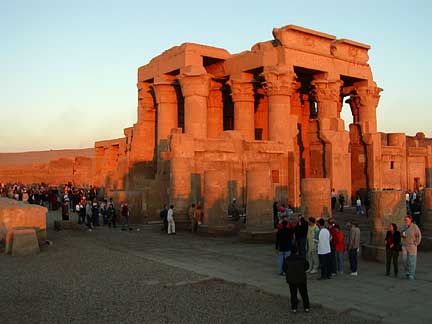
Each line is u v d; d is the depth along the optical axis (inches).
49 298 422.0
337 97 1552.7
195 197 1073.5
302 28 1445.6
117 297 424.8
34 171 2541.8
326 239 515.8
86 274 519.2
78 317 369.7
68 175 2411.4
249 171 821.2
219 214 895.1
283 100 1390.3
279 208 967.0
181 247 740.0
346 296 443.5
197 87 1435.8
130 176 1676.9
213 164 1116.5
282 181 1245.7
